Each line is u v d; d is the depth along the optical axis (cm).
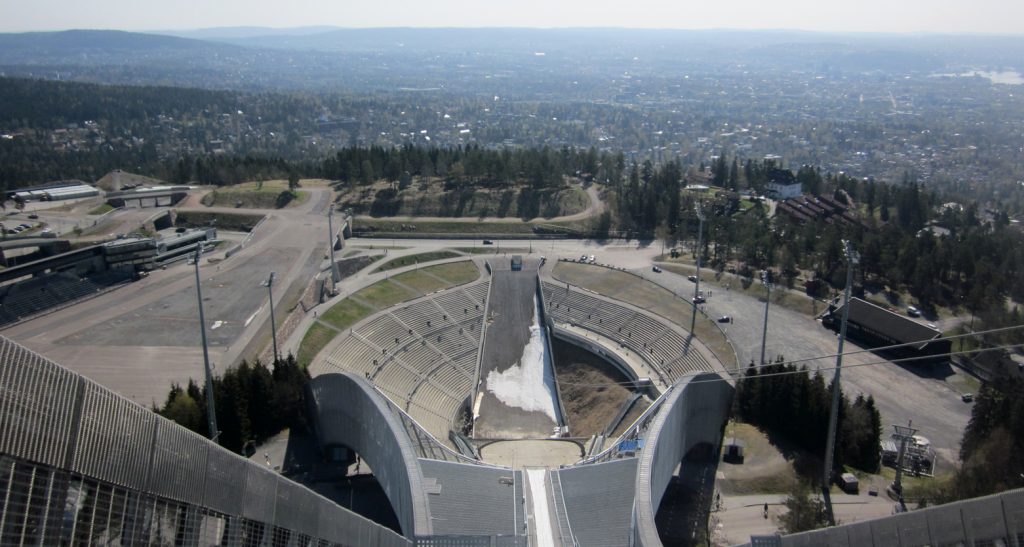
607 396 16200
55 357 15025
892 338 16200
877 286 19750
